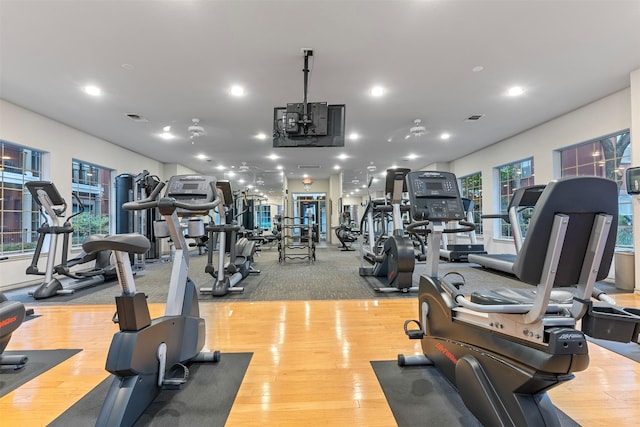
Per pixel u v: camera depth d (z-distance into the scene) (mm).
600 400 1719
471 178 8703
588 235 1167
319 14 2762
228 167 10219
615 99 4547
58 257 5605
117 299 1500
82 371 2104
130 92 4328
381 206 5273
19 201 5066
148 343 1575
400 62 3609
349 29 2984
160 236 1986
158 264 7414
